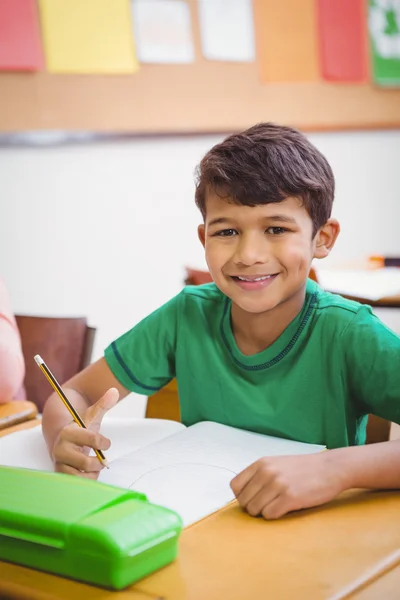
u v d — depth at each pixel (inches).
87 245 115.6
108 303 119.6
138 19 114.0
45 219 110.3
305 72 135.0
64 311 114.0
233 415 45.9
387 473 33.5
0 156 104.4
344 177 145.5
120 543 25.5
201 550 28.3
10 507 27.9
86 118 109.9
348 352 42.6
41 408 65.4
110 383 49.2
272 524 30.4
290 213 39.8
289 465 32.4
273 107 131.0
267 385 44.9
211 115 123.4
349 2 140.4
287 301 43.3
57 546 26.5
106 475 36.1
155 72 116.5
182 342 48.1
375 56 146.6
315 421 44.2
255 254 39.5
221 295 48.2
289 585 25.5
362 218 151.1
